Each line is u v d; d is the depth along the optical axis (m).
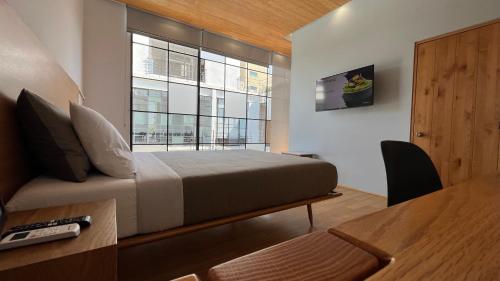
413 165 1.10
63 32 2.28
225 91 5.40
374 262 0.35
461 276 0.32
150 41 4.31
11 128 0.96
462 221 0.51
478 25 2.22
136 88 4.23
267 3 3.59
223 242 1.74
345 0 3.39
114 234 0.64
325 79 3.66
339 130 3.56
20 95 1.00
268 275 0.31
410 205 0.60
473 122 2.26
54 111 1.13
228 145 5.54
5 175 0.88
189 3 3.71
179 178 1.28
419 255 0.37
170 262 1.46
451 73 2.40
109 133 1.31
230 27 4.51
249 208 1.53
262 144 6.14
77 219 0.69
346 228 0.45
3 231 0.64
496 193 0.73
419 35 2.64
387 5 2.94
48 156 1.07
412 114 2.70
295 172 1.77
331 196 1.98
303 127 4.21
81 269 0.55
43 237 0.58
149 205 1.16
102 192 1.05
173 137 4.71
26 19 1.47
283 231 1.95
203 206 1.33
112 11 3.72
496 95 2.12
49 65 1.57
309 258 0.35
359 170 3.26
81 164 1.12
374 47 3.08
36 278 0.51
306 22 4.08
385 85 2.95
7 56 0.98
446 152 2.44
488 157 2.17
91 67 3.58
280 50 5.84
